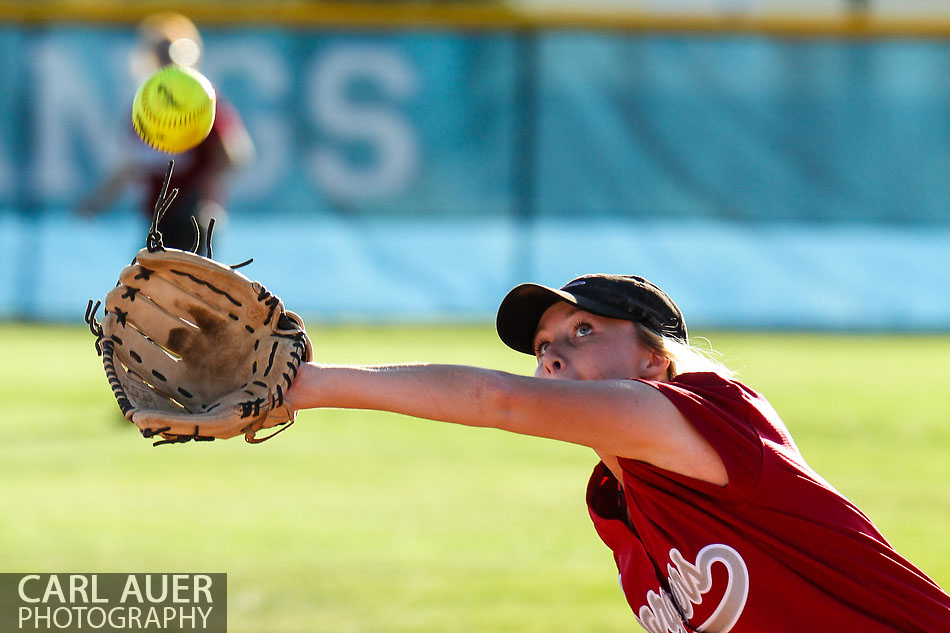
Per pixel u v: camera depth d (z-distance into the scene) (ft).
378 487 67.41
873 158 164.66
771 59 164.76
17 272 156.76
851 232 164.25
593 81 165.58
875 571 24.85
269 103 164.14
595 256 162.91
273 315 23.16
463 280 161.89
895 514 61.26
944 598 25.32
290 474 70.85
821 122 164.86
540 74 165.48
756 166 164.35
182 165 89.81
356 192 164.25
